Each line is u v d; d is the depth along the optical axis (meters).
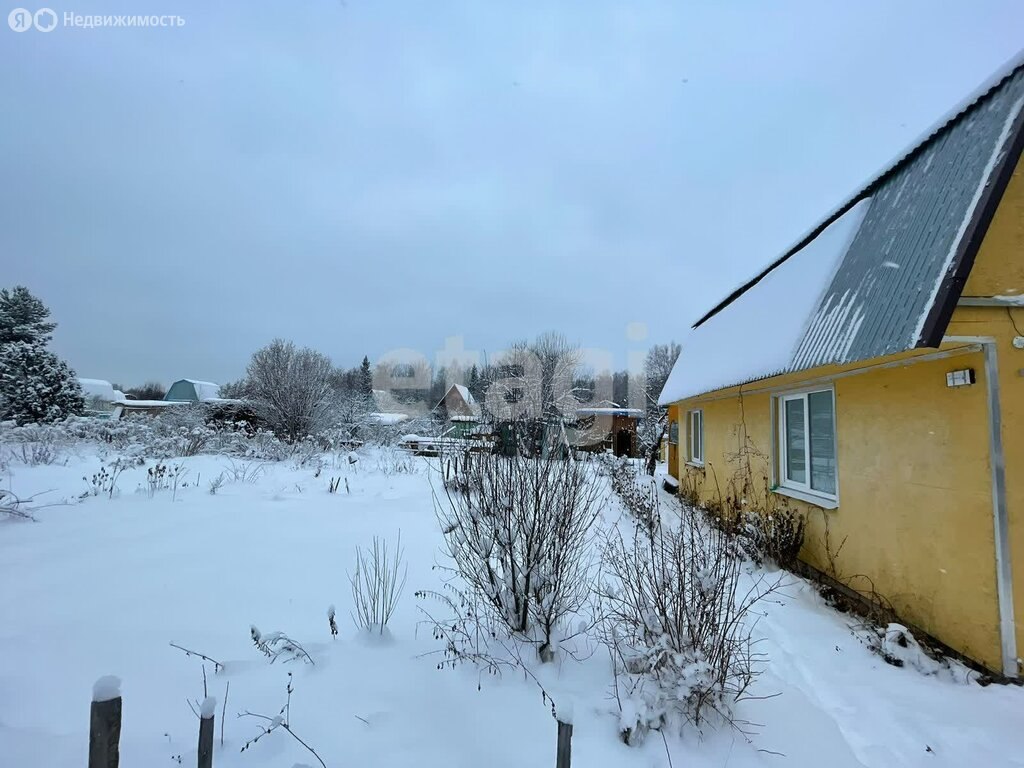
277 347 20.55
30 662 3.00
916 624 4.30
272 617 3.82
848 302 4.67
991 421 3.71
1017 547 3.61
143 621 3.64
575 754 2.35
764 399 7.41
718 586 2.98
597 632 3.49
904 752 2.81
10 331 22.00
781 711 3.01
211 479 10.47
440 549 5.77
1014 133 3.51
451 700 2.74
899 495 4.53
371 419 22.64
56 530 6.09
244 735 2.37
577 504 3.70
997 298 3.77
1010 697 3.38
